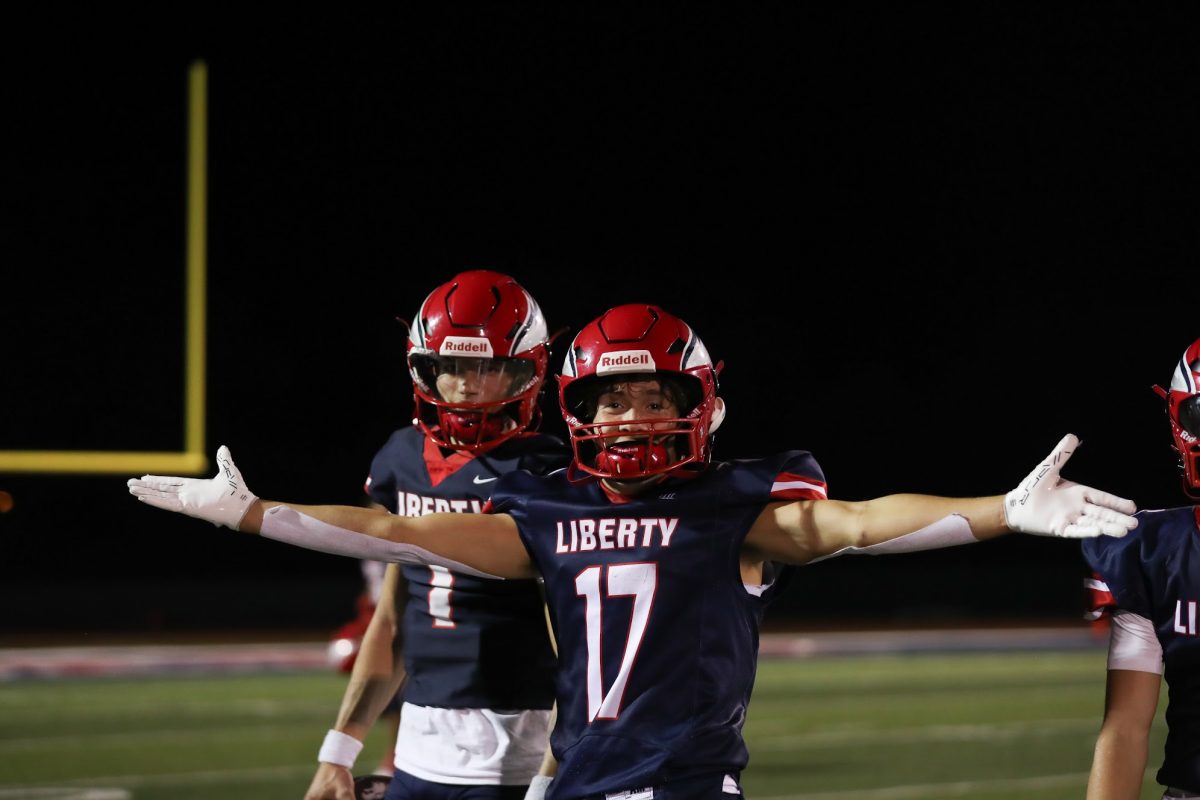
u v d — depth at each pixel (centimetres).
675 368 635
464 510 757
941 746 1853
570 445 771
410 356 770
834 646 3406
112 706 2186
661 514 626
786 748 1834
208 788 1497
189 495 638
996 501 579
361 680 789
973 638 3678
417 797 750
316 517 644
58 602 3653
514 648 738
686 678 604
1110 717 607
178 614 3766
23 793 1461
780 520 623
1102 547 615
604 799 597
